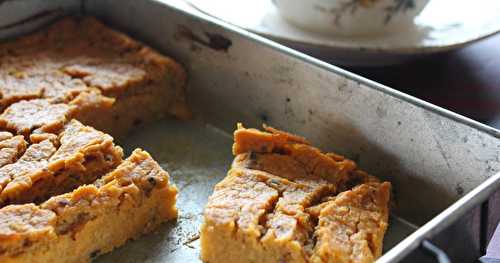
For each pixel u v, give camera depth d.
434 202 0.39
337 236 0.35
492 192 0.33
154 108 0.47
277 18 0.49
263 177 0.38
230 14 0.48
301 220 0.36
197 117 0.47
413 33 0.47
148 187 0.38
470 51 0.50
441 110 0.37
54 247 0.36
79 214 0.36
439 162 0.38
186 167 0.43
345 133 0.41
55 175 0.38
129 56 0.47
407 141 0.39
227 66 0.45
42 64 0.46
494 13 0.50
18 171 0.38
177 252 0.38
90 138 0.40
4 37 0.47
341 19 0.46
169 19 0.46
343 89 0.40
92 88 0.44
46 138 0.40
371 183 0.38
